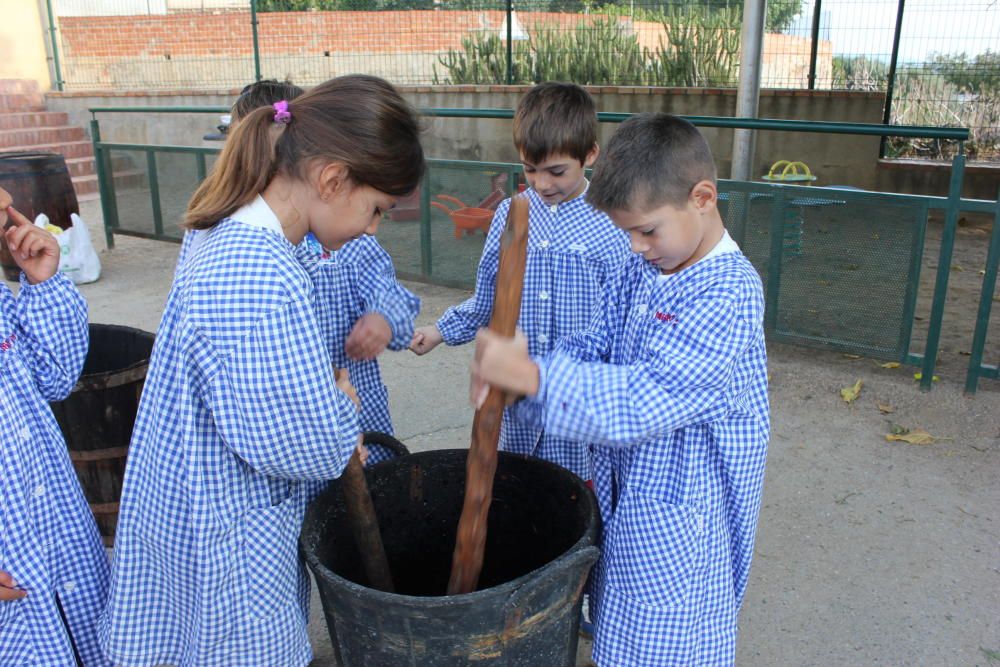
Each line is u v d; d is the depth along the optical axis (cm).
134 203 693
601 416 146
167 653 176
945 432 360
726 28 962
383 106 149
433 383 420
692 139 150
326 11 1154
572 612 164
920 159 899
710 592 169
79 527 187
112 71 1252
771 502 308
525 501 193
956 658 229
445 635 148
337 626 160
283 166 150
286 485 171
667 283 161
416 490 198
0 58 1146
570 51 991
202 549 160
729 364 152
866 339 414
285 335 146
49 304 187
